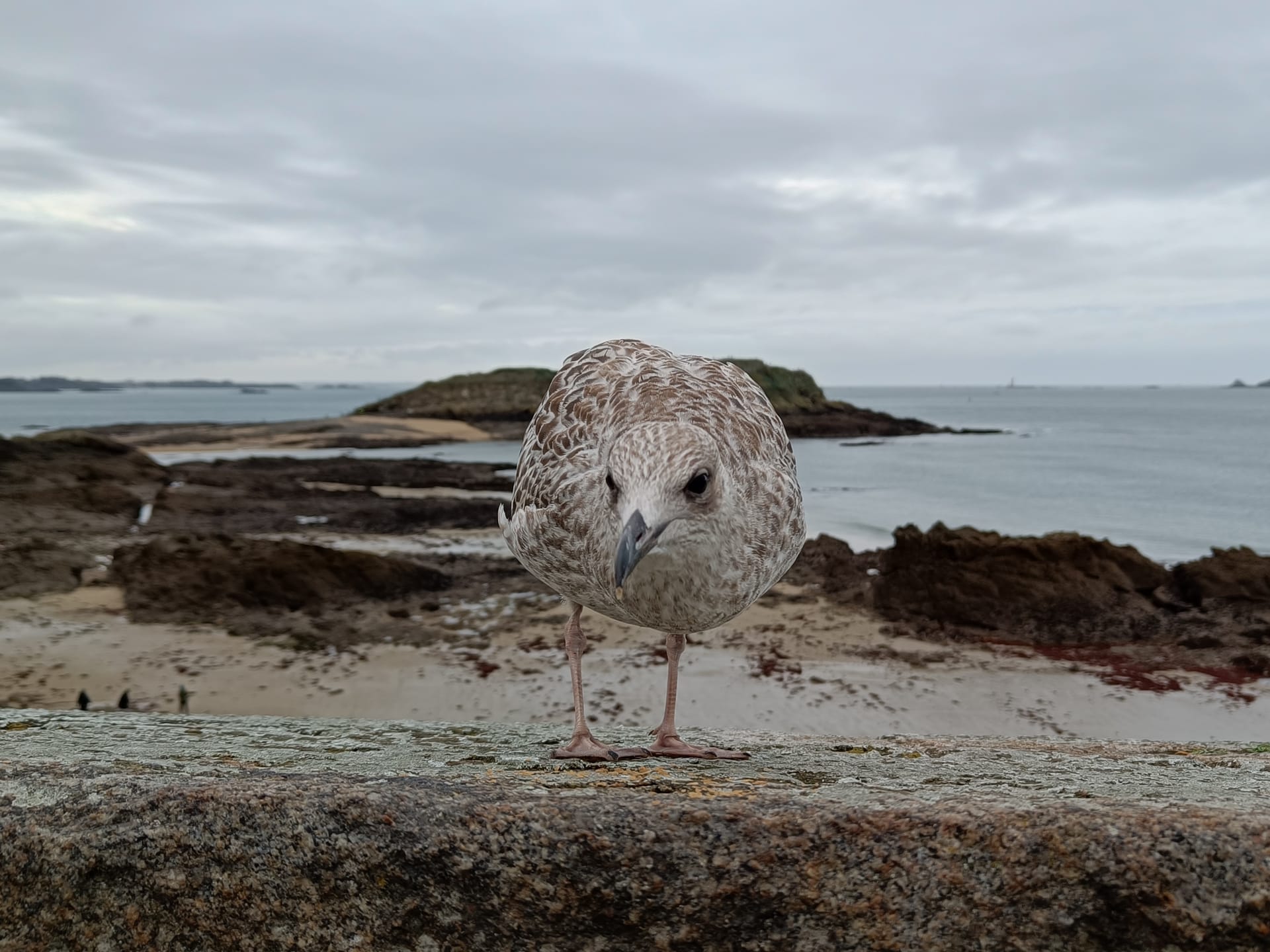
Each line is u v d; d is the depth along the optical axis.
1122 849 0.42
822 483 6.04
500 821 0.45
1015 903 0.43
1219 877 0.41
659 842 0.44
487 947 0.45
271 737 0.71
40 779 0.48
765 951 0.44
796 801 0.46
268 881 0.45
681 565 0.56
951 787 0.51
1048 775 0.56
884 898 0.44
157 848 0.46
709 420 0.60
